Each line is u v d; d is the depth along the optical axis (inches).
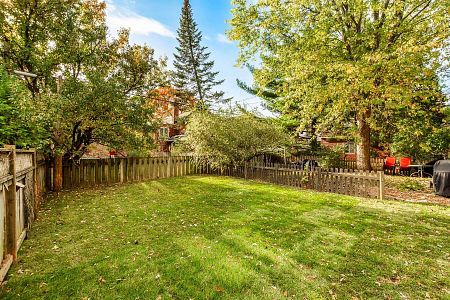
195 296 113.2
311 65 398.6
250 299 111.4
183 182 437.7
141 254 152.1
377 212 246.7
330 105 445.1
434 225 207.9
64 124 351.9
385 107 431.5
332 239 177.8
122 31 480.1
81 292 115.0
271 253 154.8
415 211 249.9
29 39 365.7
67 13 384.5
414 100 474.6
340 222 214.8
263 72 532.4
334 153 693.9
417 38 364.2
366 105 389.7
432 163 574.6
